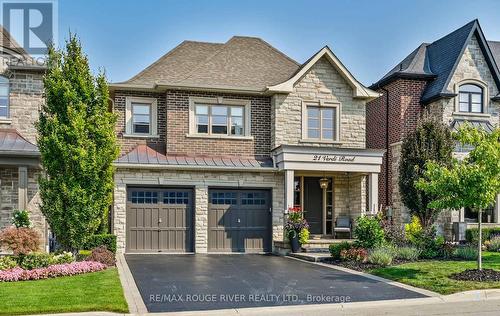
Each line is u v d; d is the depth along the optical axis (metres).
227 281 12.95
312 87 21.84
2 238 14.34
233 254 20.00
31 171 18.97
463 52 23.45
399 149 23.64
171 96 21.05
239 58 23.55
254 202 21.06
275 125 21.31
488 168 12.93
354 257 16.42
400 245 17.98
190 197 20.48
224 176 20.62
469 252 16.89
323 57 22.02
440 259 16.66
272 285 12.42
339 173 22.92
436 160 19.55
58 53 16.09
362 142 22.16
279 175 21.14
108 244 17.61
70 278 12.71
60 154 15.37
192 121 21.19
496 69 23.69
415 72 24.16
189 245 20.31
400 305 10.49
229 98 21.62
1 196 18.77
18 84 19.22
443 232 22.41
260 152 21.73
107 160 15.92
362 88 21.97
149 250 19.92
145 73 22.25
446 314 9.78
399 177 20.58
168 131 20.88
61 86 15.49
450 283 12.24
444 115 22.91
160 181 20.00
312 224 22.69
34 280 12.62
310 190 22.84
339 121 21.95
